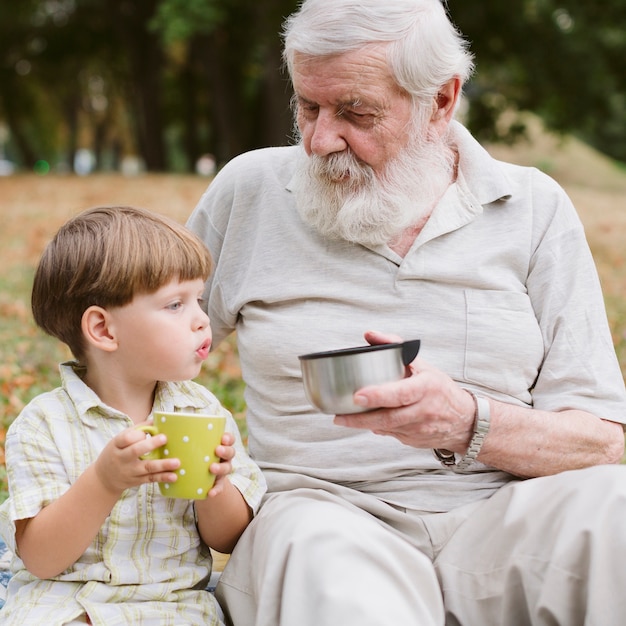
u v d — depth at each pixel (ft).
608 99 73.10
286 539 7.10
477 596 7.75
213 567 9.89
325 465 8.52
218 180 9.68
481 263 8.75
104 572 7.62
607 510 6.96
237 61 79.46
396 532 8.14
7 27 97.76
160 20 59.57
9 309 26.35
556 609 7.06
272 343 8.75
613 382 8.55
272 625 7.02
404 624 6.65
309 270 8.90
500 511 7.75
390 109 8.46
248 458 8.52
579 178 107.86
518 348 8.61
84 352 8.04
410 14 8.40
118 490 7.15
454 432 7.75
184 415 7.02
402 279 8.67
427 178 8.77
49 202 55.26
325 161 8.62
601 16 66.39
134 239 7.70
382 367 7.09
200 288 8.08
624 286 32.19
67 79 113.09
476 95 78.38
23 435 7.68
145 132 91.50
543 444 8.00
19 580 7.93
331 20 8.25
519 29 66.23
